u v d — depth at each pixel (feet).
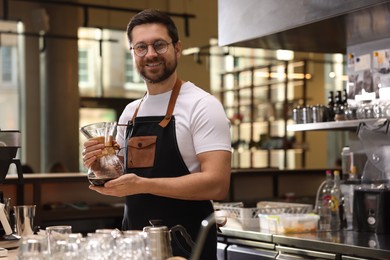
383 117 12.66
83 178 17.26
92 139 7.98
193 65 36.45
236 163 38.11
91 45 35.12
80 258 6.16
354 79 14.43
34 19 26.18
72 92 29.53
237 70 36.60
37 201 16.52
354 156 13.67
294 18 12.09
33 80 30.96
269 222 12.57
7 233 9.26
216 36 36.81
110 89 35.65
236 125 36.81
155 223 7.51
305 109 14.52
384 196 11.80
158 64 8.82
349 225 12.84
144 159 9.03
